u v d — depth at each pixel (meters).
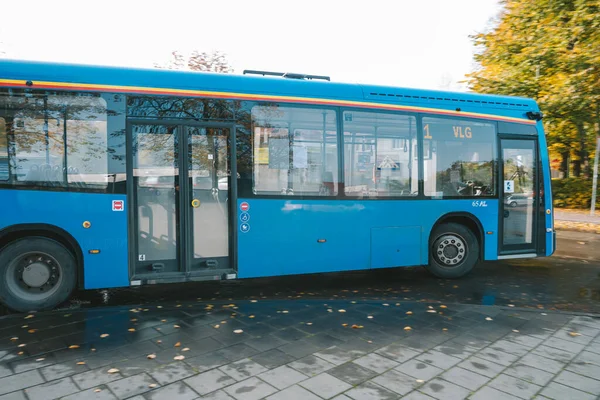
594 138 20.38
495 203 8.37
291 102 6.99
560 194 21.66
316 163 7.14
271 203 6.89
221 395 3.57
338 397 3.57
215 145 6.64
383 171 7.57
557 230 15.88
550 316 5.75
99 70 6.15
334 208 7.25
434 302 6.39
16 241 5.86
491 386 3.80
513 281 8.23
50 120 5.92
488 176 8.34
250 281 8.20
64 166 5.97
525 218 8.63
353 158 7.36
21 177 5.82
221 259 6.71
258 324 5.31
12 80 5.79
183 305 6.10
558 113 17.58
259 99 6.82
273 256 6.94
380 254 7.59
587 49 16.25
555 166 25.36
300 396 3.57
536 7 17.88
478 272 9.05
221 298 6.99
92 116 6.07
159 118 6.35
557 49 16.66
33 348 4.50
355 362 4.25
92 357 4.29
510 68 17.92
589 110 17.31
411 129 7.75
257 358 4.31
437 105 7.96
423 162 7.84
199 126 6.54
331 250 7.26
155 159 6.37
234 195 6.70
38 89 5.87
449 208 8.04
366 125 7.43
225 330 5.09
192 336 4.88
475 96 8.33
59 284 6.04
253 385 3.75
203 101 6.55
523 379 3.95
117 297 7.00
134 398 3.51
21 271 5.93
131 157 6.25
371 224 7.50
